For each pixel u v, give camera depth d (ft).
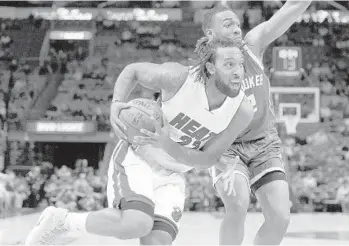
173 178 11.25
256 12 70.90
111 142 58.59
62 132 59.67
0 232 24.20
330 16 70.59
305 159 56.13
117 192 10.71
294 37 69.97
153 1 74.59
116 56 71.31
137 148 11.04
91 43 71.67
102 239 20.01
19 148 59.67
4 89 66.49
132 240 19.74
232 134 11.03
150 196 10.50
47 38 71.67
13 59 70.08
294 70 58.75
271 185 12.64
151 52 71.56
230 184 11.85
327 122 61.57
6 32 71.77
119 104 10.57
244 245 18.25
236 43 10.39
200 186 50.03
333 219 35.19
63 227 11.13
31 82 67.62
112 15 73.67
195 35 72.49
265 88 13.14
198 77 10.30
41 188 52.70
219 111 10.55
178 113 10.62
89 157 61.52
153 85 10.62
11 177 48.65
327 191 52.19
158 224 10.75
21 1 72.79
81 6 73.82
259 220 33.01
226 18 12.25
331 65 68.80
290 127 56.03
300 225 29.68
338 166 55.57
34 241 11.32
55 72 69.31
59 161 61.31
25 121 61.77
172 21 73.31
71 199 51.26
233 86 10.19
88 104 65.51
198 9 73.51
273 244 12.68
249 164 13.21
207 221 33.19
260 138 13.14
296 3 13.14
